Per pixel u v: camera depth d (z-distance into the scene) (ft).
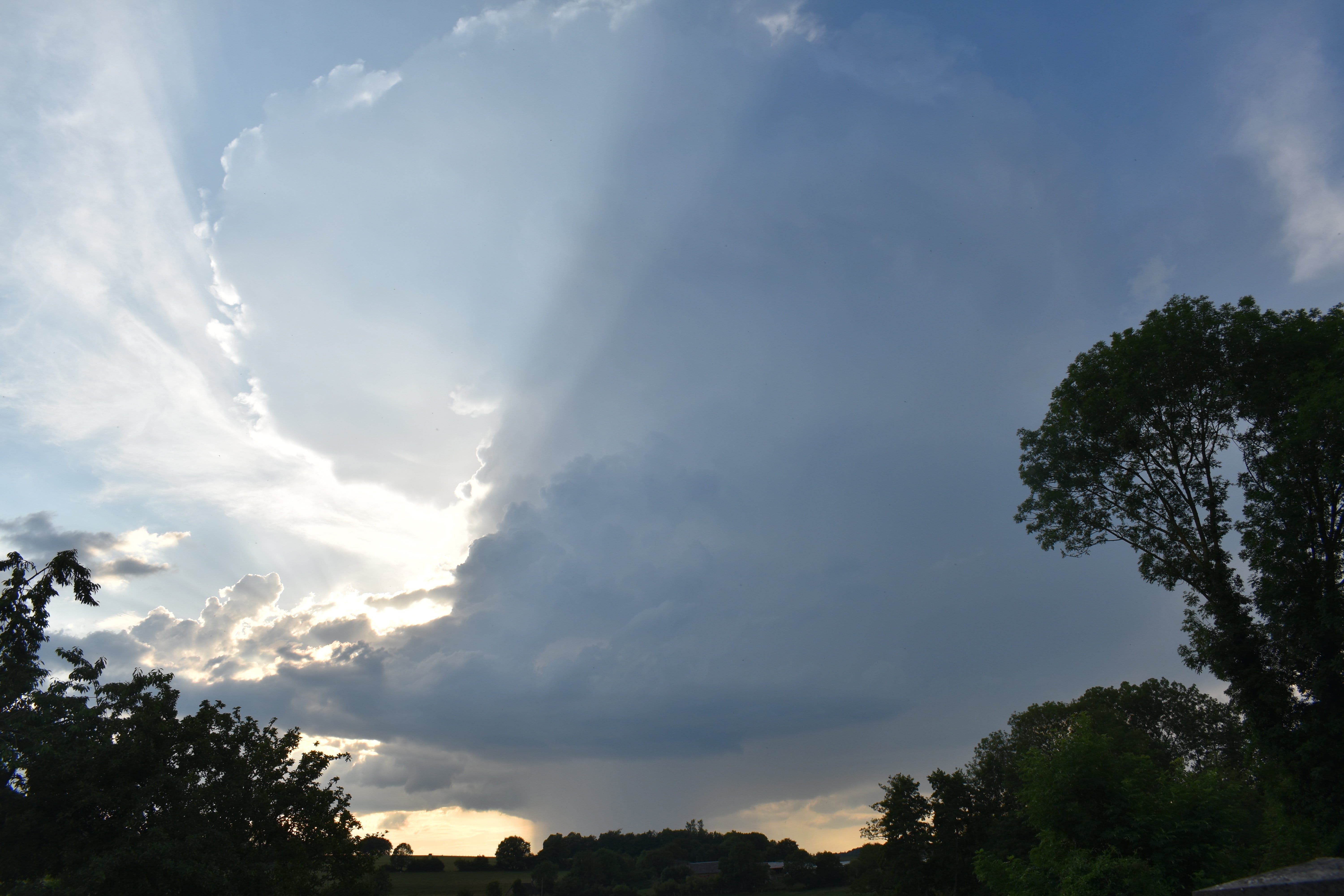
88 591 79.25
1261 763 105.70
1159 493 113.80
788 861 452.35
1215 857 81.71
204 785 100.32
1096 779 88.69
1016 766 98.84
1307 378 92.73
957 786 206.49
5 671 82.48
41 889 76.23
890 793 209.05
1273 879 35.01
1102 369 118.21
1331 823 92.02
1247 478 106.01
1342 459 88.33
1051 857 89.10
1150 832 83.66
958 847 200.44
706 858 573.33
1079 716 95.76
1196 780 88.43
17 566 76.69
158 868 82.17
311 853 112.37
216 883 85.92
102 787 88.12
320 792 113.91
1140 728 248.32
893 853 204.54
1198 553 109.81
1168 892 74.64
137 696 98.68
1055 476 122.31
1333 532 96.73
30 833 84.58
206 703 108.58
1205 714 243.81
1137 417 112.88
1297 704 96.22
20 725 83.10
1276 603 97.55
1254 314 105.09
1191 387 108.88
